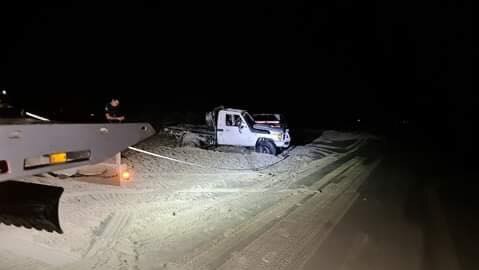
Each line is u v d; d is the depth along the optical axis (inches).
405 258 229.0
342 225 282.8
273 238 248.4
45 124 123.0
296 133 954.7
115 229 252.7
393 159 639.1
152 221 273.0
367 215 312.7
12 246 214.8
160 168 449.1
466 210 340.8
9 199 141.9
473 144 934.4
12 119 156.3
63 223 253.0
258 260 213.2
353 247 240.7
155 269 196.9
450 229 287.3
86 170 279.7
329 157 623.8
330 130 1094.4
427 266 219.9
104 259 206.5
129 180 372.5
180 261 207.6
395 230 278.5
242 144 614.2
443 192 412.2
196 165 482.9
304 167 526.9
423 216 318.0
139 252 218.1
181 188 370.9
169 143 636.1
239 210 309.4
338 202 349.1
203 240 240.2
